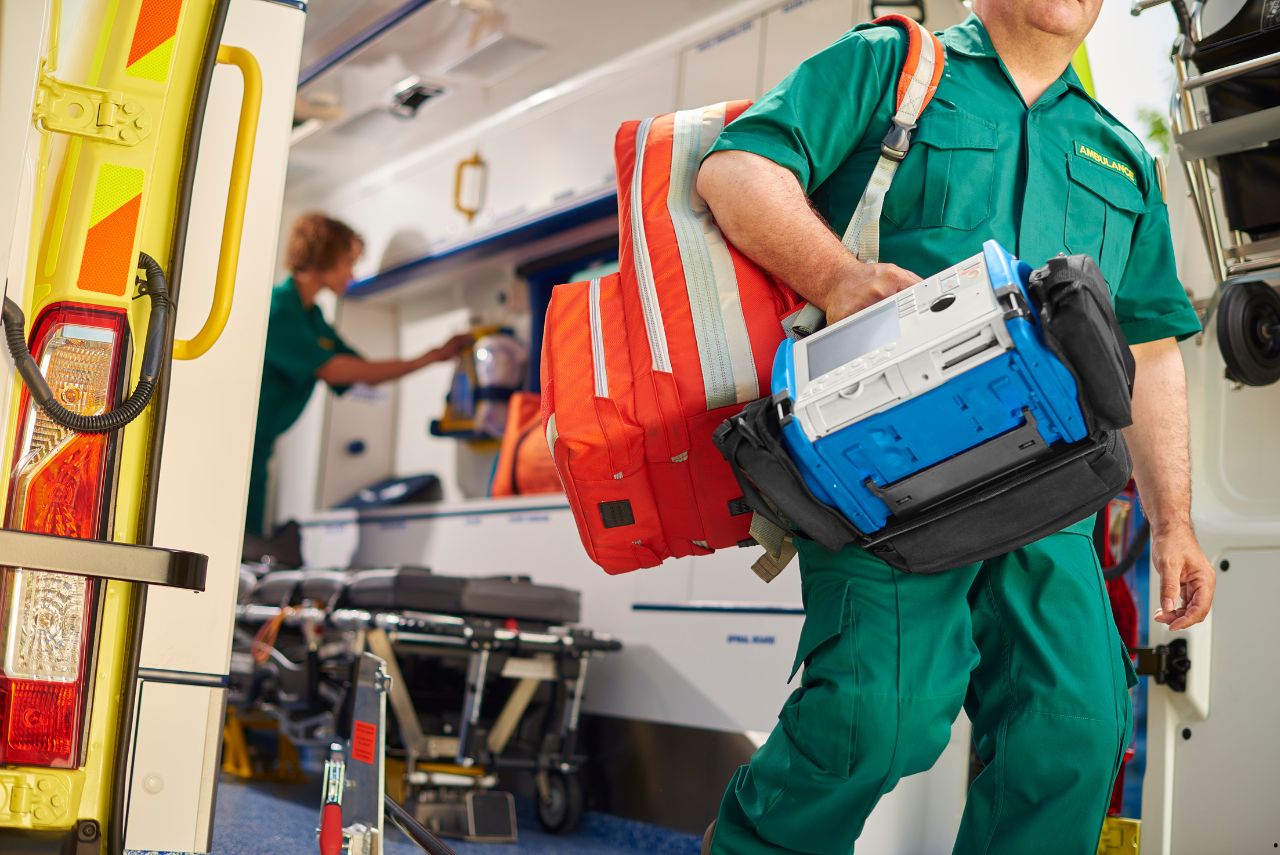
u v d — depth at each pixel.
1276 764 2.67
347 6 5.08
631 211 1.95
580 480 1.86
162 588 2.02
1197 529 2.88
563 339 1.93
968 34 2.04
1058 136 2.02
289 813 4.04
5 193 1.37
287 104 2.17
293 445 7.13
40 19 1.41
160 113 1.56
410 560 5.88
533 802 4.58
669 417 1.81
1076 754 1.87
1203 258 2.98
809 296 1.80
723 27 4.74
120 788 1.51
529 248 6.02
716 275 1.86
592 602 4.57
